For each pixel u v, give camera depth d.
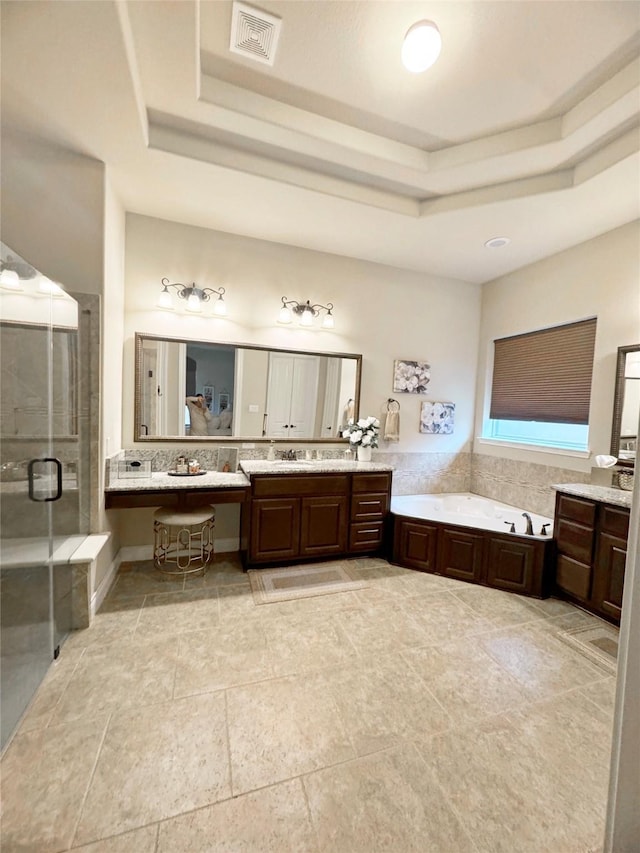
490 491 4.08
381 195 2.71
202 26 1.65
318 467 3.21
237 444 3.39
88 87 1.71
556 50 1.68
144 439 3.09
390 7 1.54
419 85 1.91
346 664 1.96
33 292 1.65
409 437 4.08
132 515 3.12
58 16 1.39
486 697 1.76
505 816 1.24
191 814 1.21
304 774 1.36
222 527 3.42
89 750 1.41
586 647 2.17
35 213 2.19
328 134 2.19
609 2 1.47
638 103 1.82
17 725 1.51
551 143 2.13
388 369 3.93
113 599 2.53
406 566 3.24
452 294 4.18
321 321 3.63
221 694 1.72
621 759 0.93
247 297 3.35
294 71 1.87
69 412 2.09
